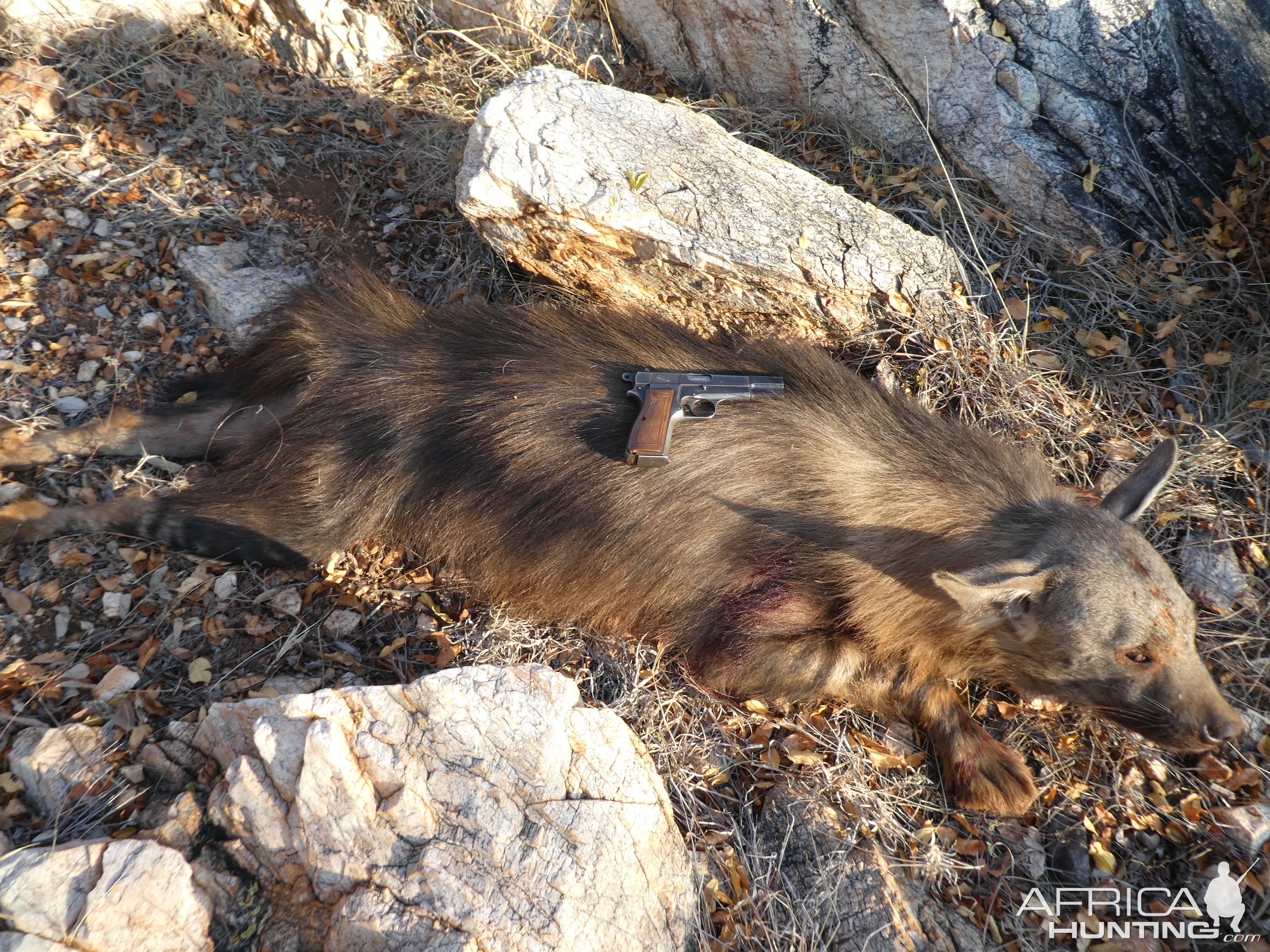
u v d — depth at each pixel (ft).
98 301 4.62
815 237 4.56
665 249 4.44
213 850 3.01
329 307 4.39
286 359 4.37
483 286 5.11
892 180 5.15
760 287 4.53
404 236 5.30
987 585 3.31
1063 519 3.57
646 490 3.76
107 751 3.32
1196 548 4.14
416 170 5.49
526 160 4.44
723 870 3.34
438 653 3.83
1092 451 4.45
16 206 4.71
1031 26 4.75
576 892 2.96
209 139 5.29
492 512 3.91
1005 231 5.02
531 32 5.86
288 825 3.00
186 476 4.25
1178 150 4.89
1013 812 3.59
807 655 3.68
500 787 3.09
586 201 4.38
